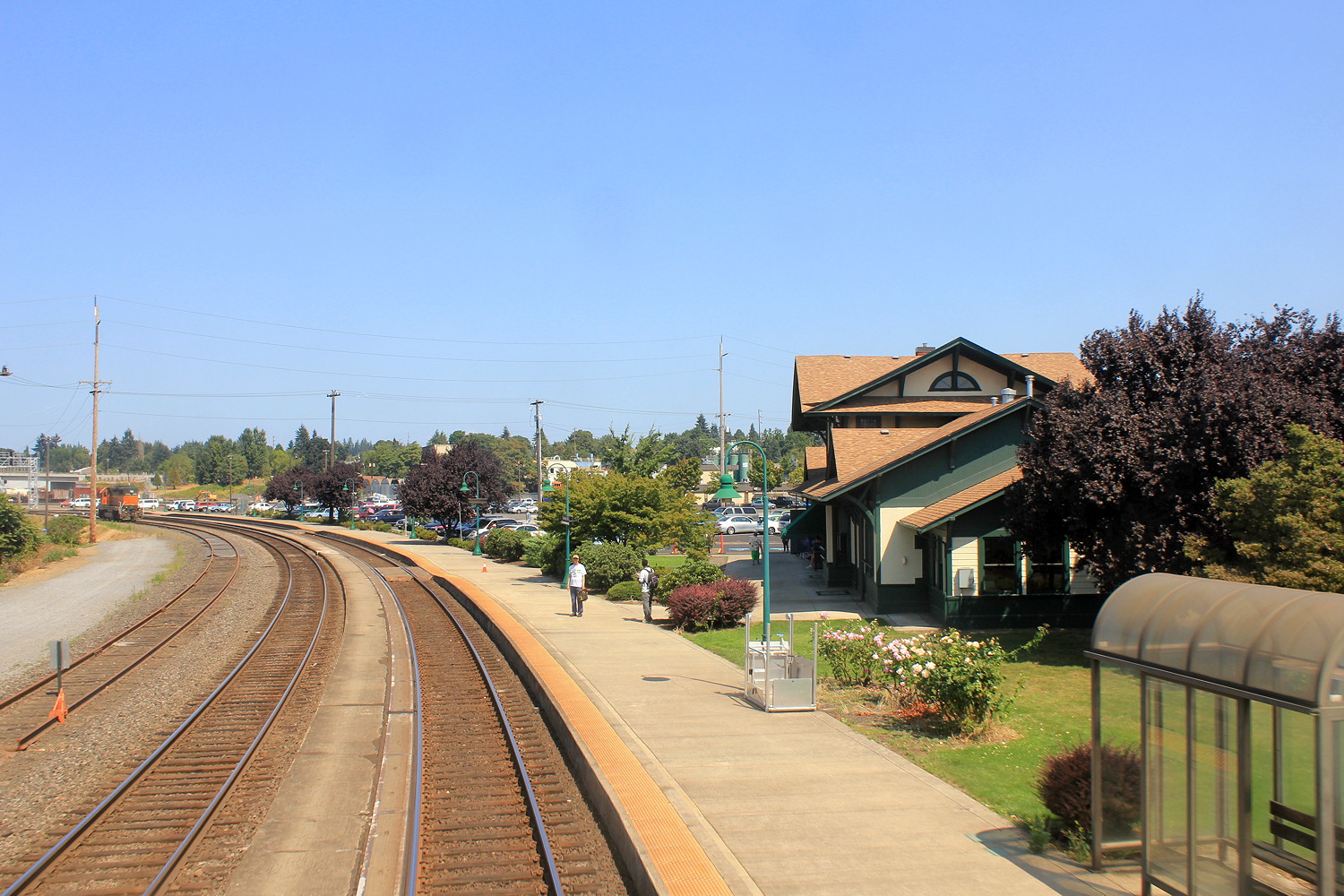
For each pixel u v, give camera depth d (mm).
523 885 8891
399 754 13789
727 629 23172
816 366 36312
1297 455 14562
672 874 8117
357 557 50750
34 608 31109
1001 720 13336
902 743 12695
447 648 23188
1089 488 17281
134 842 10094
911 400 32281
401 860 9672
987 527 22672
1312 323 19422
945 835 9156
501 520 68688
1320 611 6438
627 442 43469
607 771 11078
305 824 10805
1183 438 16797
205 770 12781
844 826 9414
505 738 14453
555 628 23734
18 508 45812
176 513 104750
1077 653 19391
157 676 19734
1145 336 18703
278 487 94500
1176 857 7516
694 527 36188
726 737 12992
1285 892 6656
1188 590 7699
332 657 22062
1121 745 8719
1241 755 6785
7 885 8844
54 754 13758
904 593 25031
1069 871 8250
